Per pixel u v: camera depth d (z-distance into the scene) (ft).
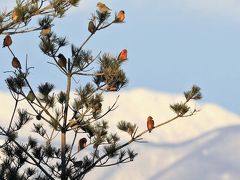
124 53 78.13
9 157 80.18
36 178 80.64
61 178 81.35
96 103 80.33
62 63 78.79
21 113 78.69
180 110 78.54
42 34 73.92
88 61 78.64
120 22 74.69
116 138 82.43
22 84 78.02
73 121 81.35
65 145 82.28
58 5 66.59
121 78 78.33
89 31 75.92
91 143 82.43
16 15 65.05
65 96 80.84
